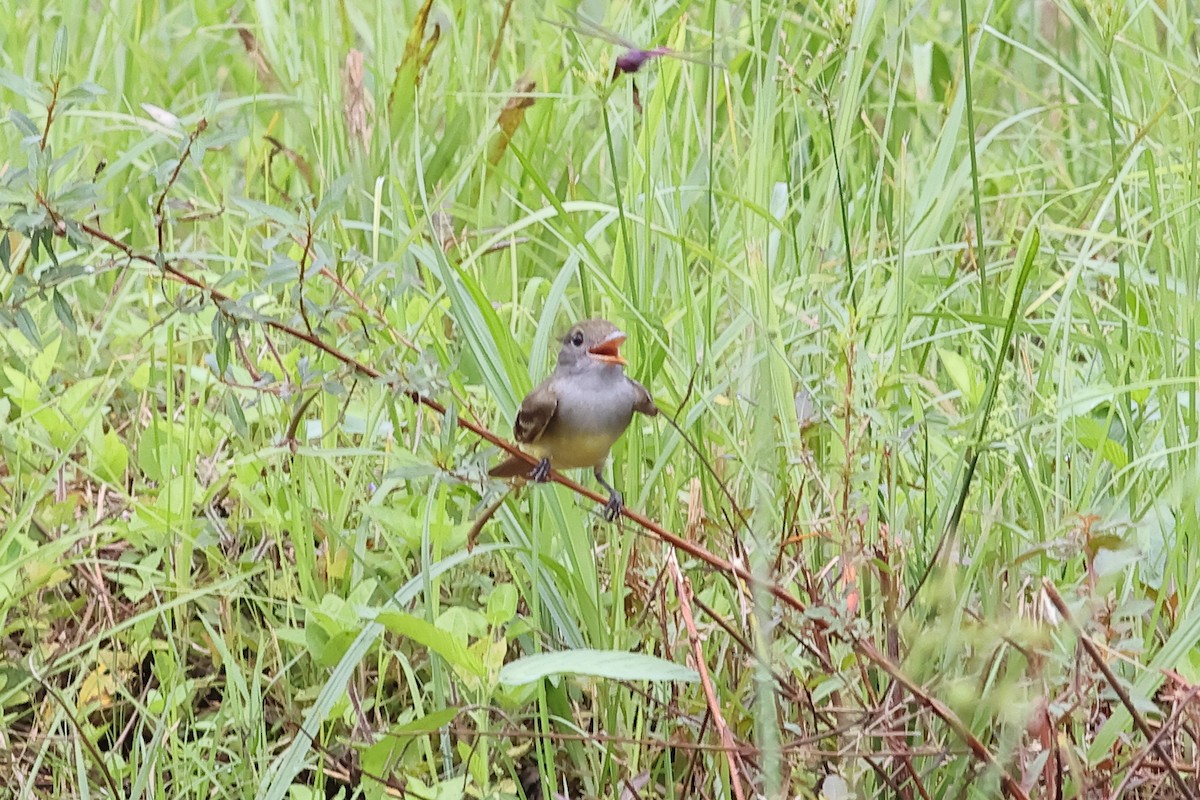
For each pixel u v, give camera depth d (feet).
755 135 30.45
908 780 23.36
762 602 21.86
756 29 30.81
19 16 45.21
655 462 29.04
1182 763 23.12
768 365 23.93
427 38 42.04
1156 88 34.81
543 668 22.52
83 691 25.93
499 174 35.01
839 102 33.94
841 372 26.71
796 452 26.09
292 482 28.50
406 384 23.41
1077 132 43.04
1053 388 29.99
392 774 24.08
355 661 23.91
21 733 26.76
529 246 38.19
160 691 26.48
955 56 42.19
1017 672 21.45
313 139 38.81
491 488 23.09
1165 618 26.17
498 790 24.89
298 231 29.22
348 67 36.91
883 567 23.29
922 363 30.22
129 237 40.37
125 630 27.99
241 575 27.20
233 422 24.39
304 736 23.65
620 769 25.53
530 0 43.34
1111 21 31.35
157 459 30.04
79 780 24.29
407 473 23.15
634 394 26.09
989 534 24.97
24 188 22.97
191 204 35.53
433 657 25.59
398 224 33.40
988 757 21.15
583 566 26.43
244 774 25.00
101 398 31.27
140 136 42.98
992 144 44.47
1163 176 34.42
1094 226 31.86
